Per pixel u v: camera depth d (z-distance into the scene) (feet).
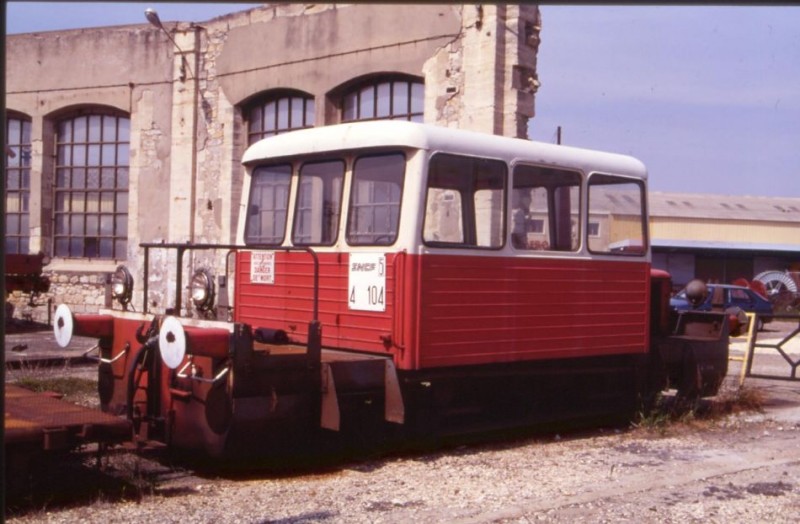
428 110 46.47
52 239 67.00
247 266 28.45
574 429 29.76
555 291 27.04
